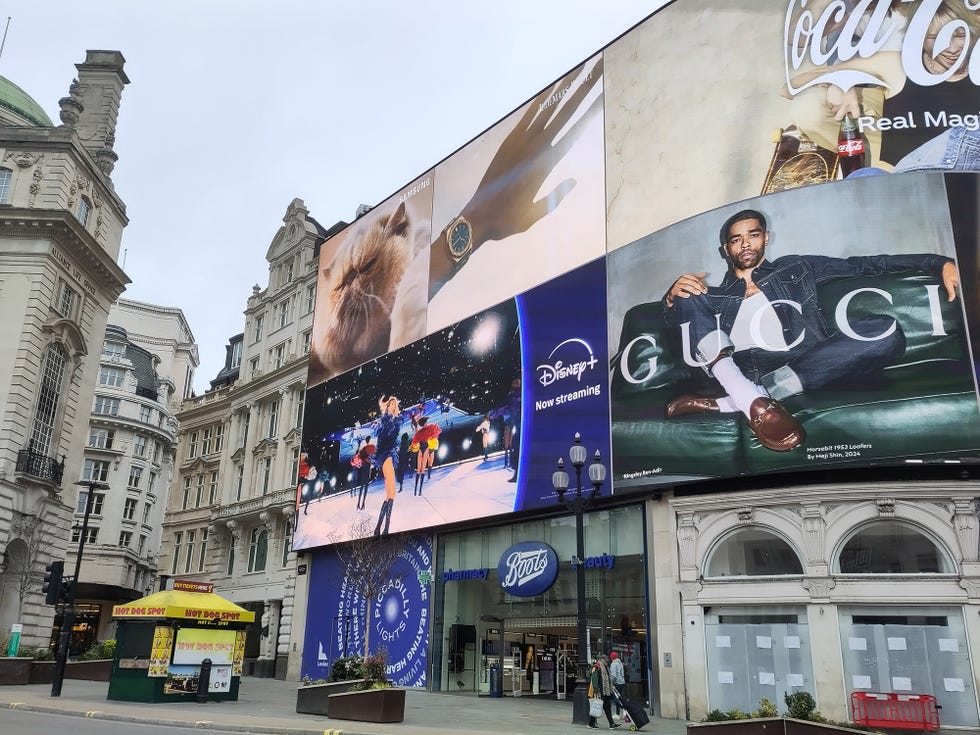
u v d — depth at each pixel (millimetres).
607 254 30062
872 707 20641
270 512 45688
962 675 20438
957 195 23922
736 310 25656
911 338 22969
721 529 24172
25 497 39062
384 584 35031
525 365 31781
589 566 27859
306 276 49688
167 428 90375
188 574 53812
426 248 38906
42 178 42656
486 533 32469
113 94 51312
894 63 25672
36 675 29609
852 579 21844
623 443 27297
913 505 21891
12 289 40469
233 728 16906
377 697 19281
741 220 26391
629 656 25938
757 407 24406
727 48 28609
